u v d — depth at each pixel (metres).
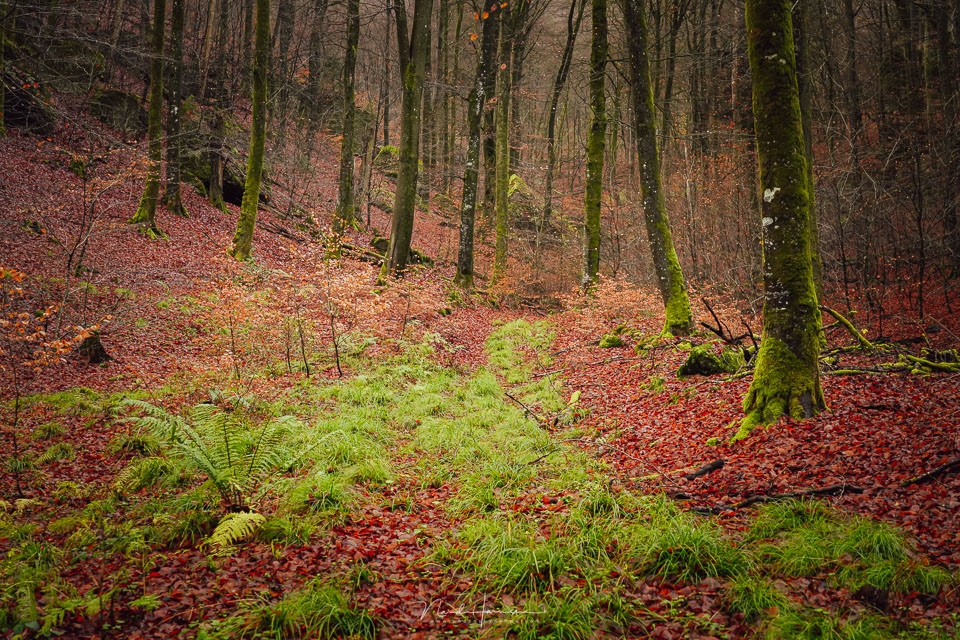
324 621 3.69
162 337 12.63
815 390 7.10
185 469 6.68
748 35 7.44
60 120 20.38
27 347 10.66
